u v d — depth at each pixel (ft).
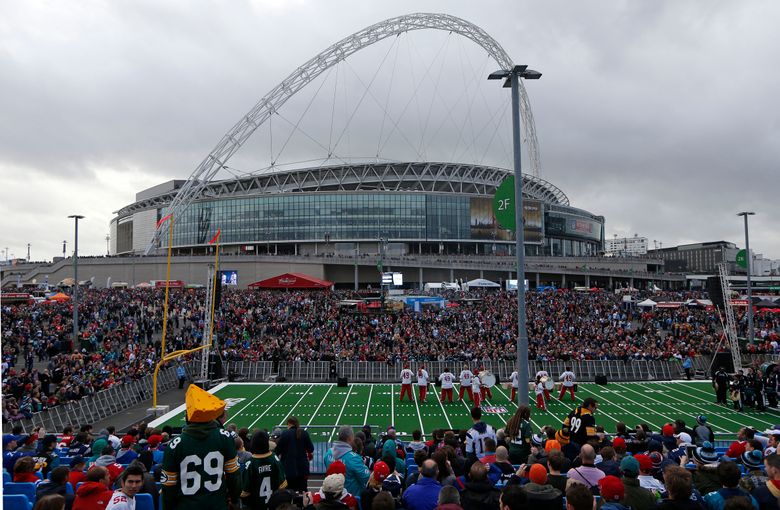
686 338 149.59
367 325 161.27
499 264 355.15
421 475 26.61
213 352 130.31
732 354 125.49
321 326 166.40
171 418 92.12
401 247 416.67
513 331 160.04
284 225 417.28
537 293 253.85
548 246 475.72
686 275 413.59
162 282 262.67
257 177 463.83
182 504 20.13
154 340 156.76
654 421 87.30
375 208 412.98
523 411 41.42
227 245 429.79
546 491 23.85
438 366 128.06
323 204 414.82
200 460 20.31
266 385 124.57
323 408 98.78
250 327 163.53
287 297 217.56
